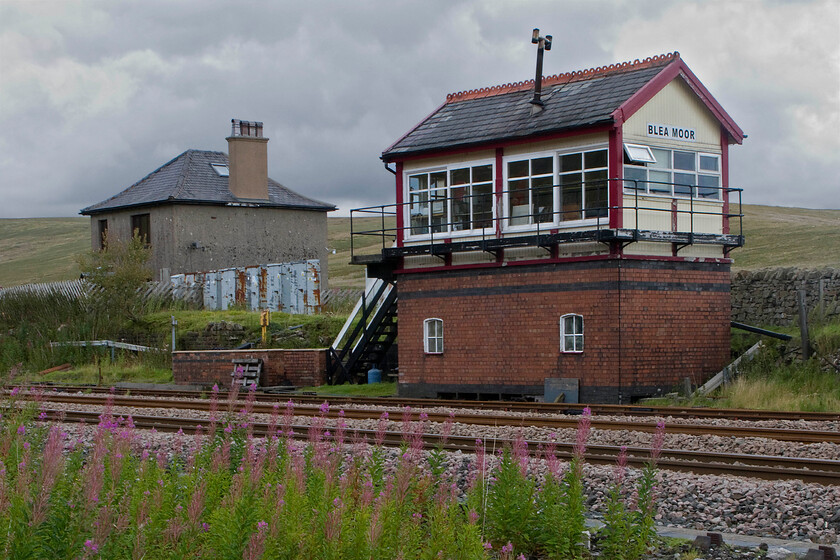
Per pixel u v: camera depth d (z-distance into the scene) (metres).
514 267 23.94
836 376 21.55
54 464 7.24
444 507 7.96
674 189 23.70
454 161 25.16
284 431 10.96
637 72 24.11
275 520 7.13
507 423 17.59
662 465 12.59
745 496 10.52
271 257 47.91
